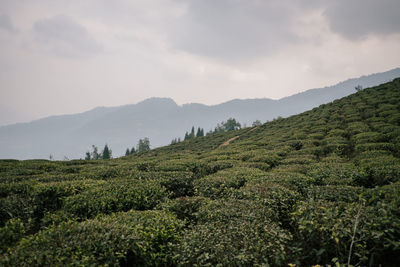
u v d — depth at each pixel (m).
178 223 6.47
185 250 4.94
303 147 20.09
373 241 4.68
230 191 8.71
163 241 5.55
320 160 15.55
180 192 10.47
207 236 5.22
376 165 10.57
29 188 9.21
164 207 7.79
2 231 5.82
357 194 6.88
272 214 6.50
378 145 15.15
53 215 7.33
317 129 27.38
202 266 4.46
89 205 7.61
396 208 5.16
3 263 4.11
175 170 14.36
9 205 7.64
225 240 5.03
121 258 4.92
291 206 7.25
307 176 10.41
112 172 13.00
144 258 5.04
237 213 6.37
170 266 5.27
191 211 7.54
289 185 9.01
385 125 21.31
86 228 5.29
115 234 5.08
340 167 11.41
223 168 14.70
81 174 12.73
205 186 9.73
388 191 6.43
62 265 4.04
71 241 4.72
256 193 7.90
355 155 15.91
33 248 4.55
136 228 5.46
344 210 5.76
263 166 13.72
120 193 8.50
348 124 26.42
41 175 13.12
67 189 9.18
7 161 22.19
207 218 6.44
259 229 5.50
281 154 18.16
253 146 23.41
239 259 4.47
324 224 5.06
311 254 5.13
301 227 5.19
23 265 4.03
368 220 4.95
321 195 7.21
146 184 9.63
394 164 10.37
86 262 4.18
